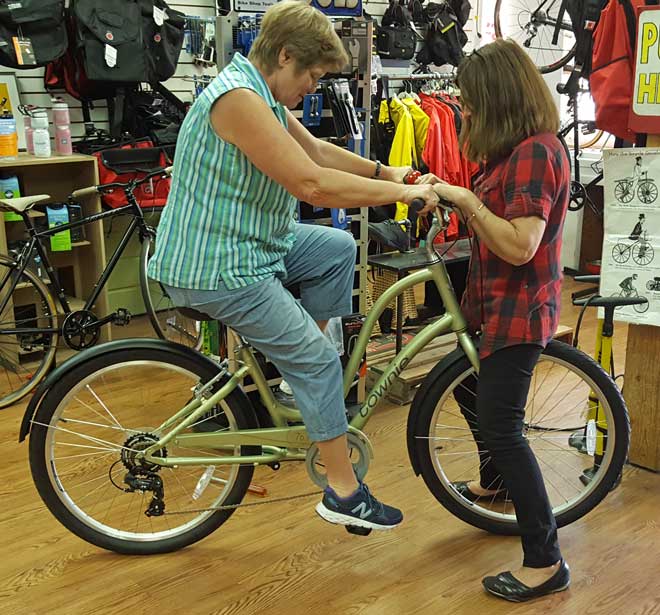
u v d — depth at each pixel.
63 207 3.83
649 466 2.73
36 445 2.14
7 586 2.13
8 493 2.64
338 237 2.12
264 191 1.87
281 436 2.16
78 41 3.85
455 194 1.81
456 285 4.05
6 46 3.67
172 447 2.19
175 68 4.20
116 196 3.96
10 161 3.59
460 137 1.94
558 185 1.82
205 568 2.21
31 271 3.46
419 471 2.26
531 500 2.00
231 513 2.28
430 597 2.07
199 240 1.88
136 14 3.96
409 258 3.31
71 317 3.54
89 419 3.19
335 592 2.10
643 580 2.13
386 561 2.23
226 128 1.76
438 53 5.64
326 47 1.78
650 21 2.35
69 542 2.35
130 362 2.14
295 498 2.41
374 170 2.19
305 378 1.97
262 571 2.19
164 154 4.06
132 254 4.56
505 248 1.79
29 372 3.68
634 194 2.49
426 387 2.19
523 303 1.90
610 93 2.49
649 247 2.50
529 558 2.06
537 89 1.82
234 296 1.90
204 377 2.17
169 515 2.35
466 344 2.12
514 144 1.85
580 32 4.73
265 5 2.91
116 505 2.54
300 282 2.15
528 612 2.01
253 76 1.79
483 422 1.99
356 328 2.84
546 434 2.99
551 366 3.61
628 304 2.50
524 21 6.10
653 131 2.42
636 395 2.71
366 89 3.00
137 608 2.04
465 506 2.30
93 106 4.33
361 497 2.09
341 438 2.04
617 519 2.43
